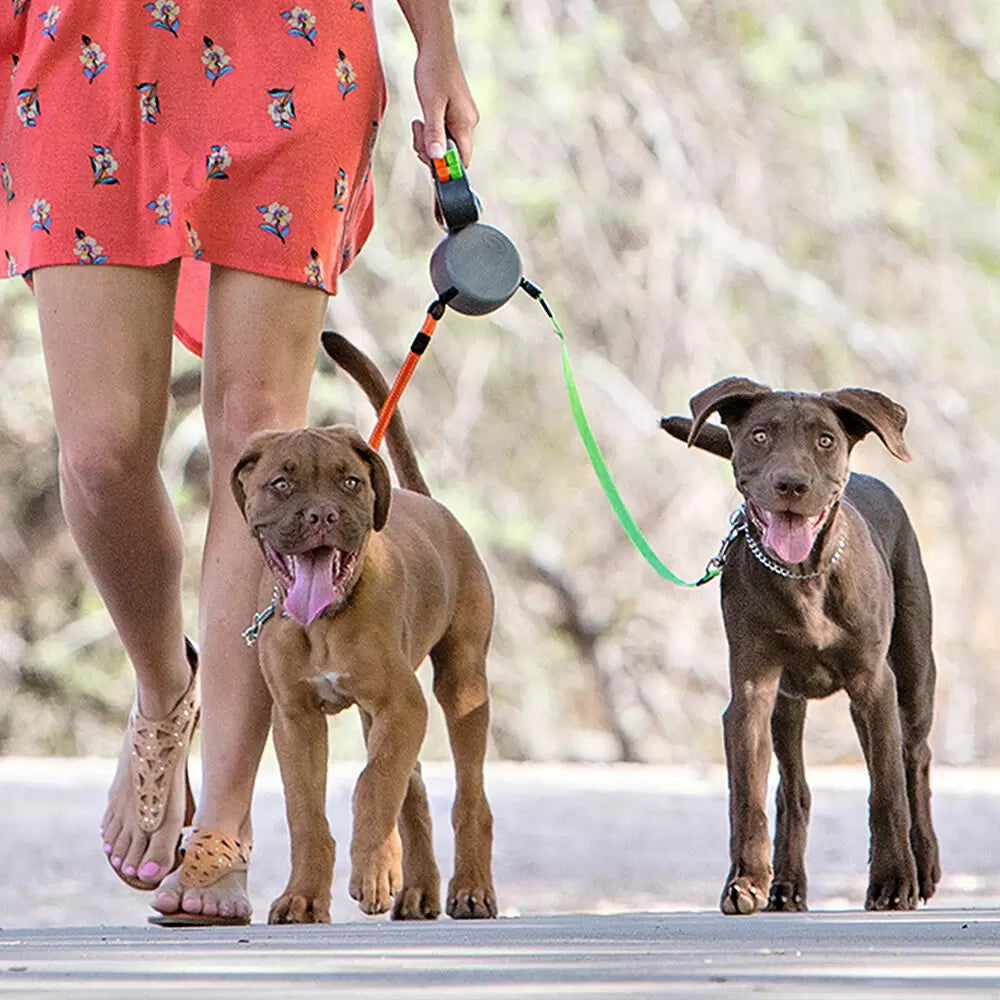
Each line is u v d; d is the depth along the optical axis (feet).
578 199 106.01
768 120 110.22
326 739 30.60
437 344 105.40
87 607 114.62
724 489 107.65
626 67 107.45
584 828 55.77
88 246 30.60
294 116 30.73
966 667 110.22
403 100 103.81
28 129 30.96
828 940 23.77
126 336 30.83
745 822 31.96
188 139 30.63
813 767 105.91
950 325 110.32
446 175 32.30
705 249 106.52
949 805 61.05
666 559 108.47
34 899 44.88
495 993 17.88
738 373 106.32
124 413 30.91
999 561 109.29
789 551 31.55
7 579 114.11
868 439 108.88
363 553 30.01
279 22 30.89
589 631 110.63
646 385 106.63
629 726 110.42
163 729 33.78
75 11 30.58
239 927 28.45
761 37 110.83
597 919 29.81
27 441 112.37
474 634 33.78
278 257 30.66
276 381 31.01
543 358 106.42
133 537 31.89
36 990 18.42
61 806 60.39
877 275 110.93
